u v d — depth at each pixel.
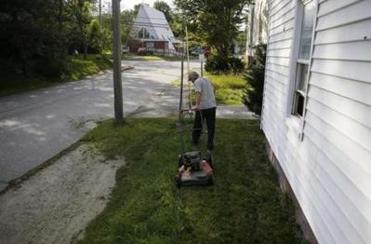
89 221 4.75
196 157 5.75
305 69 5.06
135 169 6.50
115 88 9.48
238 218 4.73
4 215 4.90
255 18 20.45
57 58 20.02
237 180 5.94
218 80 19.42
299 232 4.34
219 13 23.19
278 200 5.25
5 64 17.39
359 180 2.76
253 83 9.98
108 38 37.06
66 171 6.48
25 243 4.29
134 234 4.35
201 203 5.12
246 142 8.08
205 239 4.26
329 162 3.44
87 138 8.46
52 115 10.95
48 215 4.91
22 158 7.12
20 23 16.45
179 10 24.73
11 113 11.11
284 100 5.75
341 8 3.30
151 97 14.96
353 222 2.83
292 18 5.49
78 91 16.16
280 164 5.82
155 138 8.38
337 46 3.38
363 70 2.80
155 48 60.94
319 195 3.69
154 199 5.21
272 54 7.36
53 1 18.92
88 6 32.47
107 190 5.68
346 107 3.11
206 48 24.81
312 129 4.04
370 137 2.63
